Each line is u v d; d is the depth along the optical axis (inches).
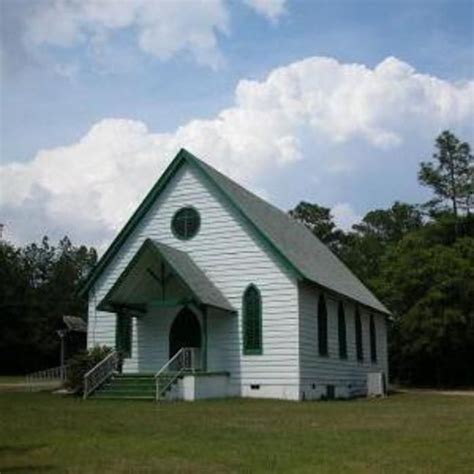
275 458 499.2
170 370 1226.6
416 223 3179.1
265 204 1637.6
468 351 2258.9
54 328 3491.6
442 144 2842.0
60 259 4178.2
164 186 1387.8
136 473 442.3
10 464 471.5
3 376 3065.9
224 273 1316.4
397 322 2236.7
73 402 1048.2
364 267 2864.2
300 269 1258.6
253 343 1279.5
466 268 2150.6
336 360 1443.2
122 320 1352.1
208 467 463.5
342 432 653.9
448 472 452.4
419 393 1722.4
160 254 1248.2
